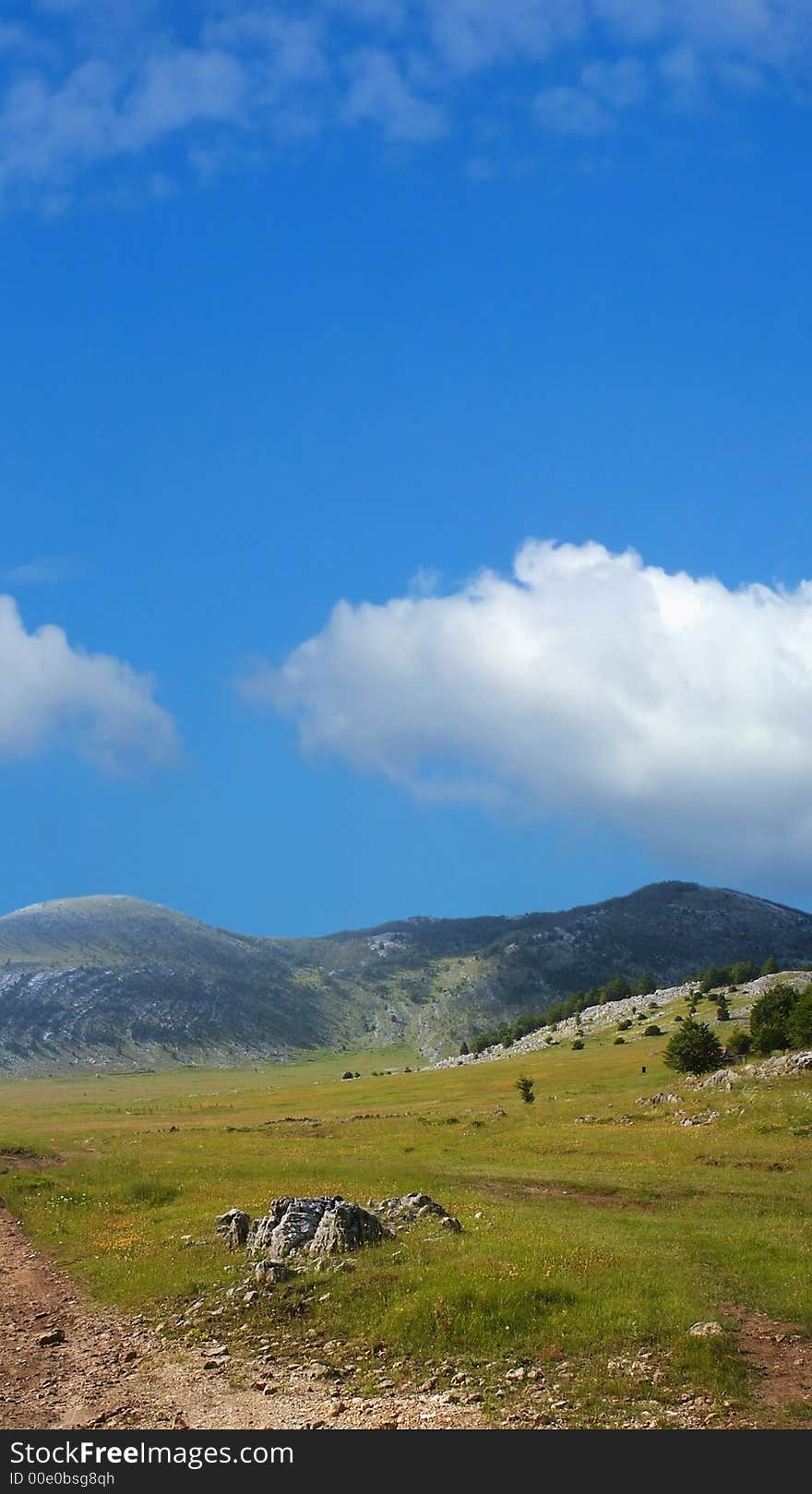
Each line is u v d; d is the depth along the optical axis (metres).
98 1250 37.50
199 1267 31.61
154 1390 21.73
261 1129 90.38
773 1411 19.00
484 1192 44.69
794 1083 73.31
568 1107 85.69
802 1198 41.25
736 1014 147.62
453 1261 27.92
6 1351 25.53
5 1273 35.94
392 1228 32.56
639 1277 26.30
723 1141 57.22
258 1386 21.59
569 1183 46.28
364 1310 25.47
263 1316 26.22
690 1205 40.44
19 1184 54.09
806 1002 92.81
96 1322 28.06
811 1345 22.61
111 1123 111.94
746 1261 29.30
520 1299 24.47
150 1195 48.06
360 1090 154.62
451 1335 23.19
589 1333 22.81
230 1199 44.50
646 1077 107.25
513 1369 21.48
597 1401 19.59
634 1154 55.28
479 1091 124.62
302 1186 47.03
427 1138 70.69
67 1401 21.28
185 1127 99.25
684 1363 21.09
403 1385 21.06
